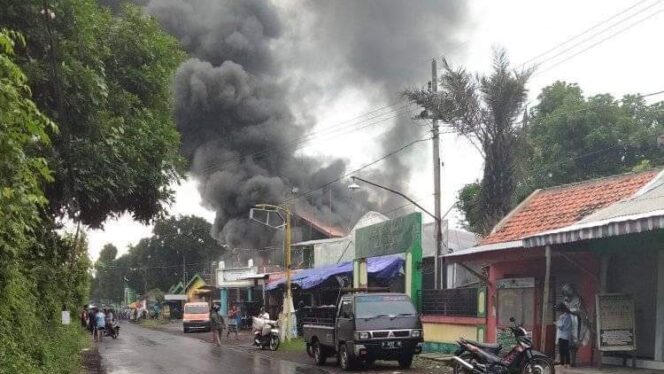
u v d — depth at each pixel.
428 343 20.09
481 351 12.06
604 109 30.64
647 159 29.73
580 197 16.20
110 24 13.64
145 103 13.95
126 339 33.12
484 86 19.09
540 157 31.55
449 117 19.23
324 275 27.00
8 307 8.62
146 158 13.59
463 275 23.34
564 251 13.60
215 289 58.44
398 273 22.64
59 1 10.67
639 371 11.91
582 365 13.07
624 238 12.63
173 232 78.62
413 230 21.97
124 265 102.69
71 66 10.83
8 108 5.77
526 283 15.53
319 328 17.98
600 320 12.17
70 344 18.66
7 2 9.98
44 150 10.69
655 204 11.46
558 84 34.03
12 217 7.01
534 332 14.96
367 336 15.28
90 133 11.41
